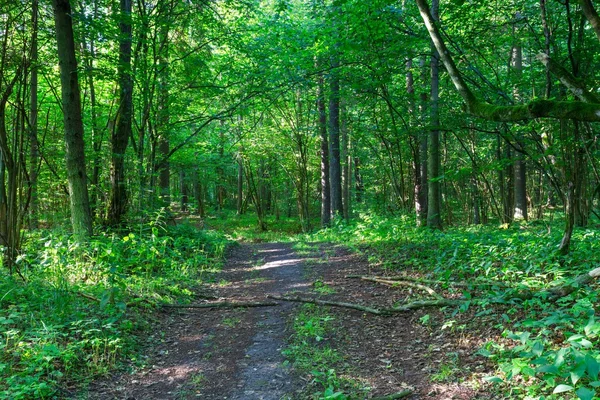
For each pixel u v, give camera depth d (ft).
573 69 22.54
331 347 17.31
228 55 47.39
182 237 40.55
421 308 20.27
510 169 65.46
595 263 20.49
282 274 32.53
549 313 15.57
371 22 30.27
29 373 13.76
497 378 11.32
